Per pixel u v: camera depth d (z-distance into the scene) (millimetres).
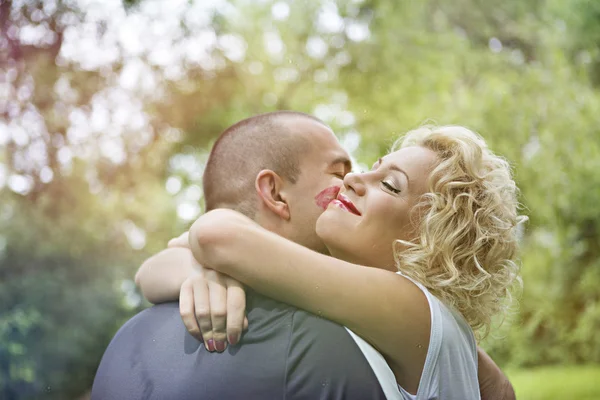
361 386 1320
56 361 6586
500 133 7465
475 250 1523
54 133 7426
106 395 1438
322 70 8727
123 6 7320
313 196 1649
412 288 1416
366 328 1353
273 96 8875
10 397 6199
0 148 7258
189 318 1376
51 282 6934
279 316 1366
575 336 7590
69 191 7492
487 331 1624
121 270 7699
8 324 6293
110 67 7508
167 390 1339
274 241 1378
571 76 7652
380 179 1543
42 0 6859
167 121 8148
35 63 7055
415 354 1373
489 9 8203
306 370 1308
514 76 7852
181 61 8125
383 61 8453
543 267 7652
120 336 1544
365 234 1493
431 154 1573
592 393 6594
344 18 8617
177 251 1588
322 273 1353
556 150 7352
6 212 7238
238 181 1673
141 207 8125
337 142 1739
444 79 8211
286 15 8789
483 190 1562
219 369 1318
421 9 8461
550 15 8000
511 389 1907
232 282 1396
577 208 7312
